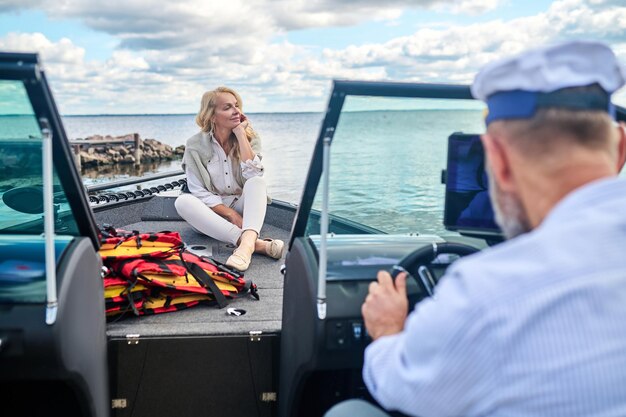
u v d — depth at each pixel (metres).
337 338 1.49
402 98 1.44
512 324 0.66
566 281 0.66
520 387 0.66
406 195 1.64
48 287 1.36
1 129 1.39
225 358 2.03
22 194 1.69
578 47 0.77
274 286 2.74
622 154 0.91
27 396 1.62
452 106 1.51
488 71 0.81
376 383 0.88
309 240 1.72
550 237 0.69
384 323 1.16
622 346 0.64
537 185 0.76
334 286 1.53
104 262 2.27
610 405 0.64
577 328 0.65
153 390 2.00
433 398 0.74
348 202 1.63
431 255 1.47
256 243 3.22
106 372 1.82
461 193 1.64
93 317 1.63
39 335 1.37
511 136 0.79
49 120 1.32
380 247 1.68
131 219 3.96
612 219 0.68
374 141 1.50
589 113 0.75
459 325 0.69
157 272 2.28
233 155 3.32
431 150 1.57
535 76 0.76
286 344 1.83
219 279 2.50
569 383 0.65
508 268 0.69
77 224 1.64
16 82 1.22
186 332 2.02
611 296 0.65
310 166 1.55
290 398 1.73
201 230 3.31
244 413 2.06
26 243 1.58
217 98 3.21
